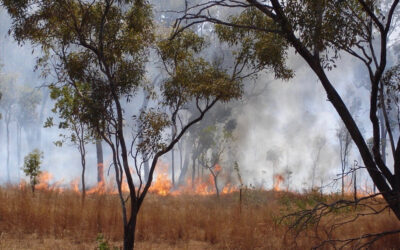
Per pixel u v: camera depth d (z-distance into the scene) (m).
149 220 13.61
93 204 14.94
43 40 10.70
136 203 9.82
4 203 13.53
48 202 14.82
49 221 12.68
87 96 10.53
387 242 11.26
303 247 10.87
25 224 12.34
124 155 9.89
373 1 9.49
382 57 9.05
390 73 9.84
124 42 10.57
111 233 12.28
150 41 11.04
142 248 11.30
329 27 9.31
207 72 10.73
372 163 9.28
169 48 10.83
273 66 10.80
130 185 9.80
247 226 13.23
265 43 10.76
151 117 10.16
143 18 10.75
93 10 10.46
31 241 11.17
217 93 10.41
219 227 13.27
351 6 9.71
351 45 9.52
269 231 13.14
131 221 9.75
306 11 9.27
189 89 10.42
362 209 15.86
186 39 11.01
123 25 10.80
